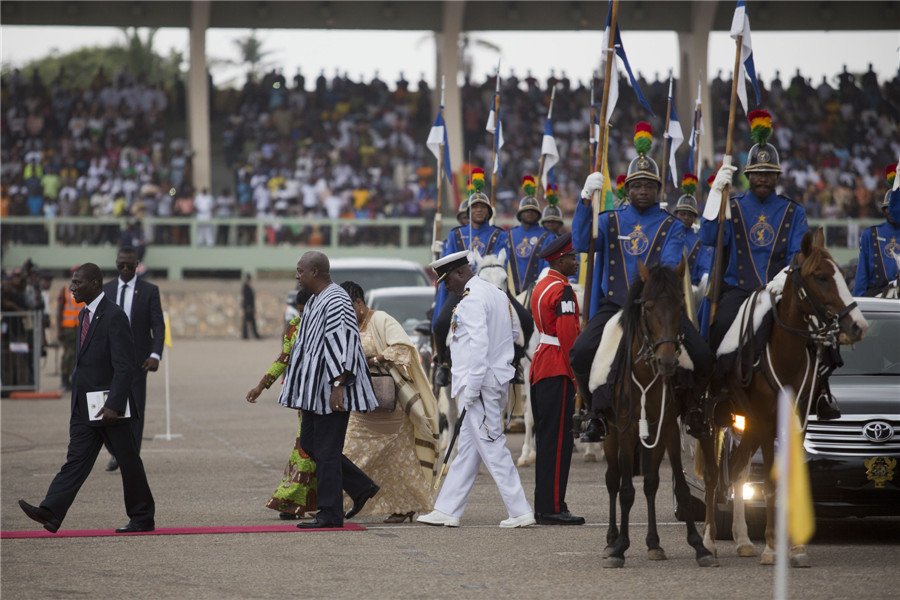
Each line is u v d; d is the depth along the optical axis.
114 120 108.62
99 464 39.31
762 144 24.98
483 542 24.81
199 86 103.88
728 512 25.45
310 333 26.33
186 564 22.52
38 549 24.06
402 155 108.31
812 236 22.28
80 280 25.39
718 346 24.03
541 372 27.20
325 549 24.00
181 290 99.81
